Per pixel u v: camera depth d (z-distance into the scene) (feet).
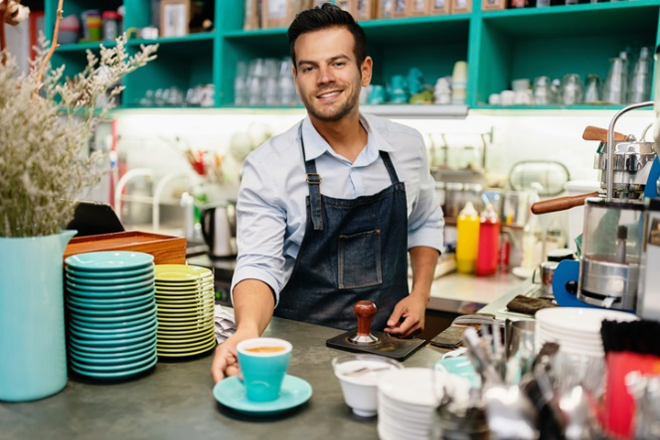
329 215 5.80
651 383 2.12
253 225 5.46
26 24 11.96
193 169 11.82
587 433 2.12
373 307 4.26
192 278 3.96
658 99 3.61
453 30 8.98
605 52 8.92
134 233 4.88
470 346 2.48
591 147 8.98
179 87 12.00
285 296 6.03
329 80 5.40
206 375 3.74
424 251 6.84
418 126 10.03
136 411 3.18
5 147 2.97
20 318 3.22
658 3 7.17
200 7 10.58
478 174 9.74
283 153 5.76
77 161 3.33
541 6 7.95
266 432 2.96
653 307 3.01
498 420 2.15
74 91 3.39
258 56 10.82
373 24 8.74
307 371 3.77
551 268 6.66
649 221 3.00
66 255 3.96
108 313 3.53
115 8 12.55
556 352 2.65
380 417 2.83
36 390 3.29
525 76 9.52
